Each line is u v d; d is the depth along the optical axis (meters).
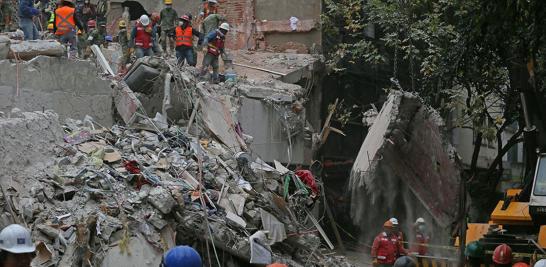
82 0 26.27
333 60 25.88
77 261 13.05
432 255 16.38
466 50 15.47
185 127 18.11
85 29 24.95
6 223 13.12
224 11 28.33
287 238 15.98
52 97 16.83
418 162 15.32
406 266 8.00
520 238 14.80
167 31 24.22
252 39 27.88
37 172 14.30
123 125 17.53
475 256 14.64
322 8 26.80
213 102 18.77
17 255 7.18
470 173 27.28
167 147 16.38
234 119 19.16
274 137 21.58
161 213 14.09
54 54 16.95
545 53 14.52
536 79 14.66
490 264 14.57
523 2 13.64
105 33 26.47
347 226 23.94
